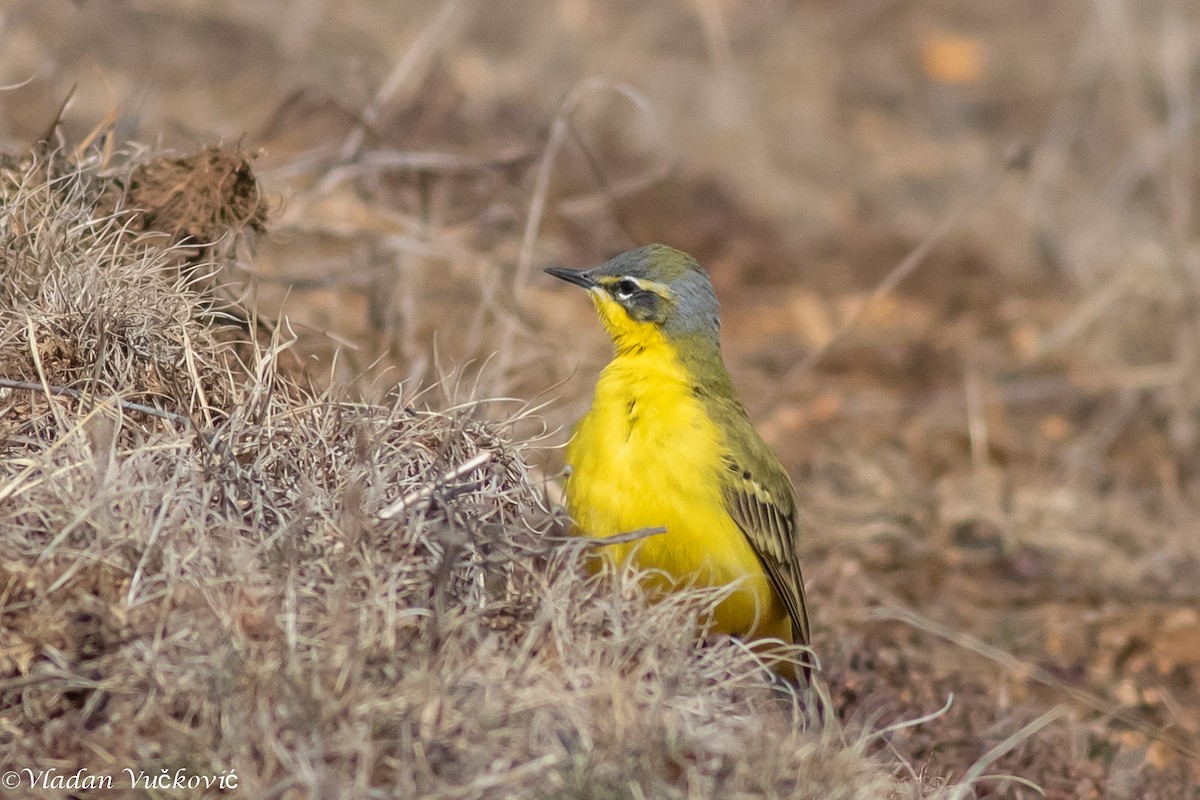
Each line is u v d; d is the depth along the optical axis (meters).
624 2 27.81
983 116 27.56
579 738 6.82
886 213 23.67
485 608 7.39
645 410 9.70
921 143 26.08
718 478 9.57
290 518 7.69
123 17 18.33
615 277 10.27
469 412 9.18
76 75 16.86
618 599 7.66
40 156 10.40
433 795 6.41
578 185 19.98
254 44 18.84
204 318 9.58
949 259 22.44
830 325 19.92
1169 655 12.58
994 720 10.79
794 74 27.16
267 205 10.44
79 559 6.98
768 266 21.38
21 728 6.61
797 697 8.21
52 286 8.79
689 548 9.48
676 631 7.70
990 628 12.78
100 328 8.50
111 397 8.21
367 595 7.16
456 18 22.88
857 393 18.11
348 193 14.17
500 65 22.72
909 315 20.56
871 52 29.25
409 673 6.72
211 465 7.77
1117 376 18.75
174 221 10.01
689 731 7.03
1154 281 19.97
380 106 14.89
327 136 17.31
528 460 11.22
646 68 25.20
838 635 11.79
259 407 8.45
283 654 6.76
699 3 24.72
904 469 16.16
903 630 12.59
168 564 7.01
